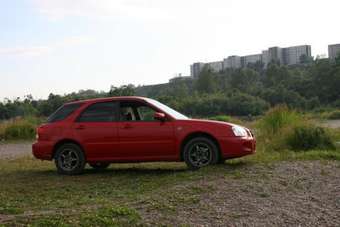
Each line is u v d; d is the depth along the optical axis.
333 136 15.95
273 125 16.97
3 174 11.78
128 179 10.41
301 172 10.35
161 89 93.94
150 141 11.01
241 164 11.21
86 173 11.53
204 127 10.88
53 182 10.44
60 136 11.46
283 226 7.23
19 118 29.91
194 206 7.87
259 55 155.25
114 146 11.17
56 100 42.31
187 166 11.09
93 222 6.86
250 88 88.88
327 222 7.44
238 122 26.22
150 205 7.84
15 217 7.21
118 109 11.38
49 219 6.94
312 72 93.62
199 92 93.25
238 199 8.30
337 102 78.06
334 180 9.77
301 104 75.44
